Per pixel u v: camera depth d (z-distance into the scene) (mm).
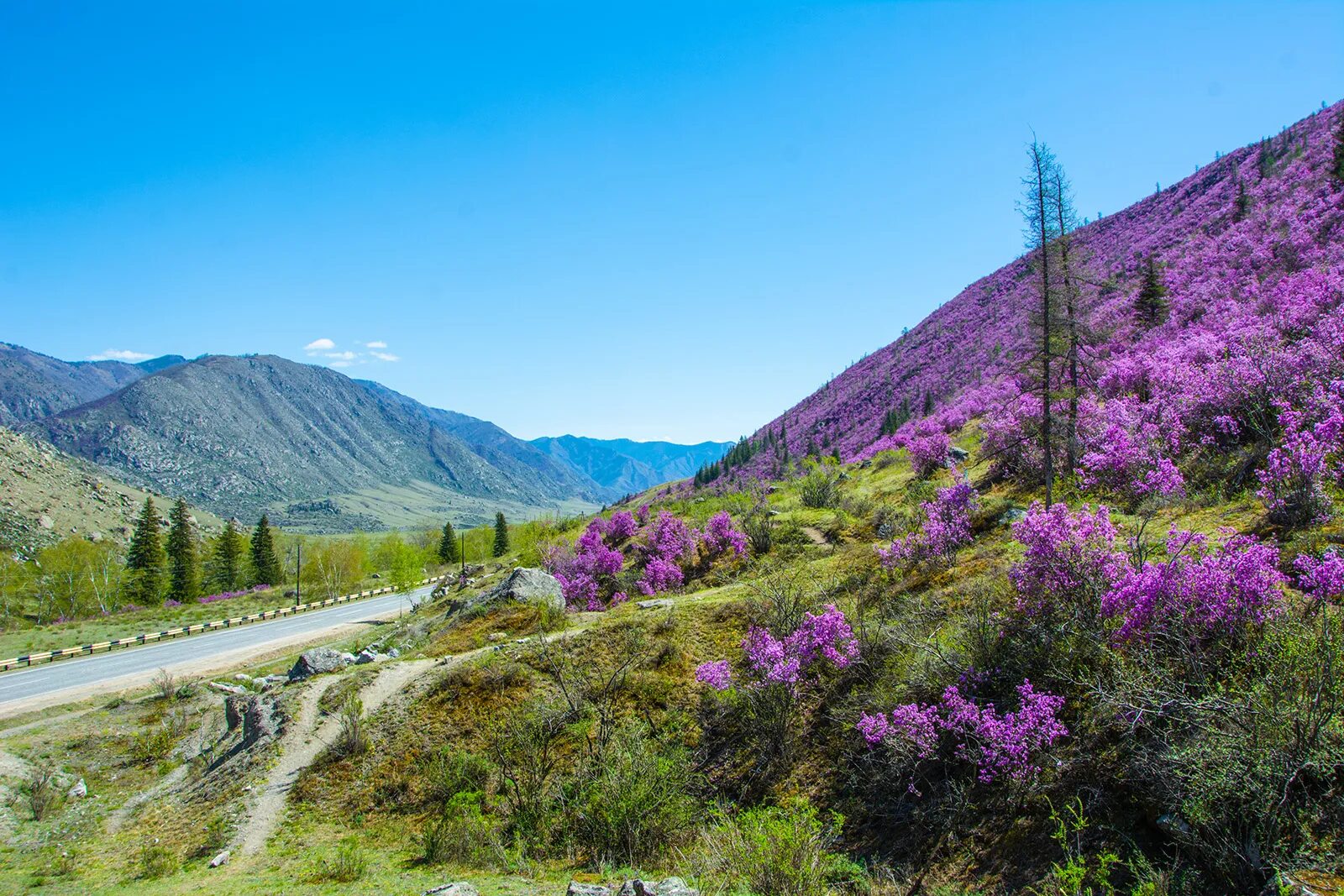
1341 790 6406
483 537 98250
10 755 23484
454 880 10516
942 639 12570
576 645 19391
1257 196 55062
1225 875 6461
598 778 13031
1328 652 6660
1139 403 21609
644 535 34812
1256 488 13883
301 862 12695
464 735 16750
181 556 72562
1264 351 17469
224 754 20531
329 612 60219
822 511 31469
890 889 8719
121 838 16172
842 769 11664
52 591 67875
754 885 8430
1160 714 7668
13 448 114062
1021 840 8453
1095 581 10188
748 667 15727
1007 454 25891
